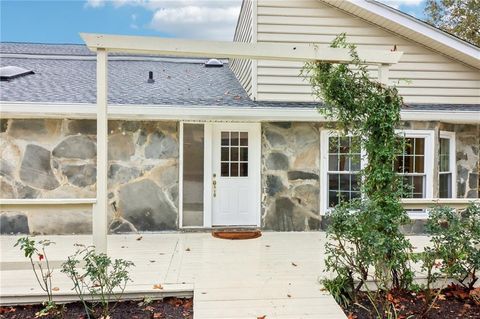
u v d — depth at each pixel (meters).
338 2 6.68
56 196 6.31
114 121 6.42
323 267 4.57
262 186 6.66
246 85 7.33
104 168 3.91
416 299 3.69
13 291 3.66
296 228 6.67
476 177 7.24
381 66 4.35
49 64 9.12
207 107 6.09
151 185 6.50
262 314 3.29
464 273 3.71
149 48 3.93
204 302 3.51
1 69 7.71
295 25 6.79
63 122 6.32
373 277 3.69
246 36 7.45
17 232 6.25
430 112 6.49
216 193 6.77
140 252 5.25
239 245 5.67
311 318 3.22
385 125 3.89
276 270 4.46
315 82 4.43
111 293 3.43
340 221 3.62
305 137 6.69
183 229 6.55
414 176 6.78
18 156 6.24
